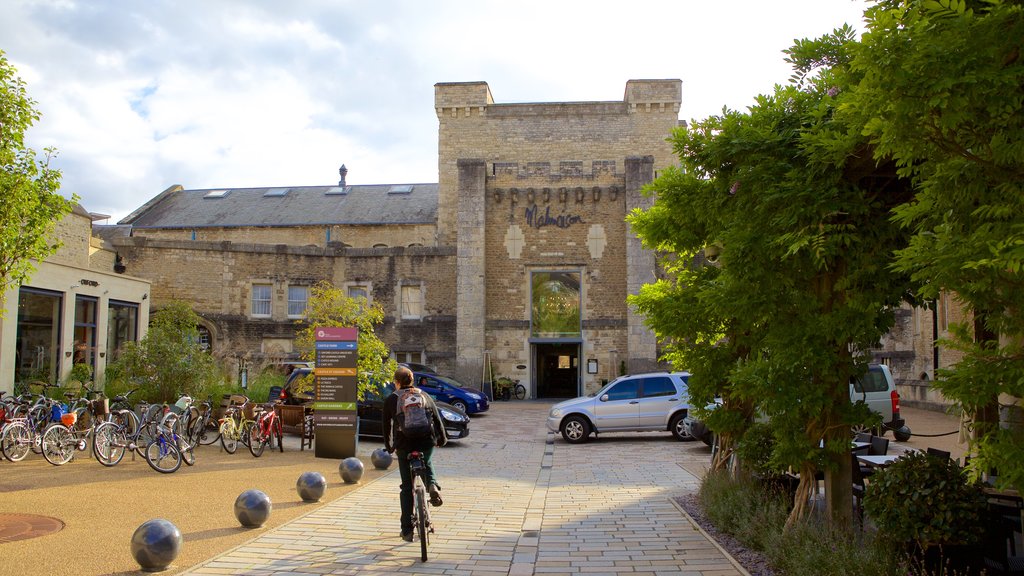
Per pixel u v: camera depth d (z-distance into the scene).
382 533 7.81
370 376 15.73
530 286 32.59
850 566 5.58
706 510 8.67
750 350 8.82
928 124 4.00
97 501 8.95
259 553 6.84
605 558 7.00
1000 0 3.57
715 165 6.93
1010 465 3.91
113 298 21.52
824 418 6.85
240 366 31.03
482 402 25.38
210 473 11.61
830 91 6.52
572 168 32.84
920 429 19.02
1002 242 3.59
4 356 17.06
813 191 5.99
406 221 44.19
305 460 13.59
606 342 32.22
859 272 6.30
